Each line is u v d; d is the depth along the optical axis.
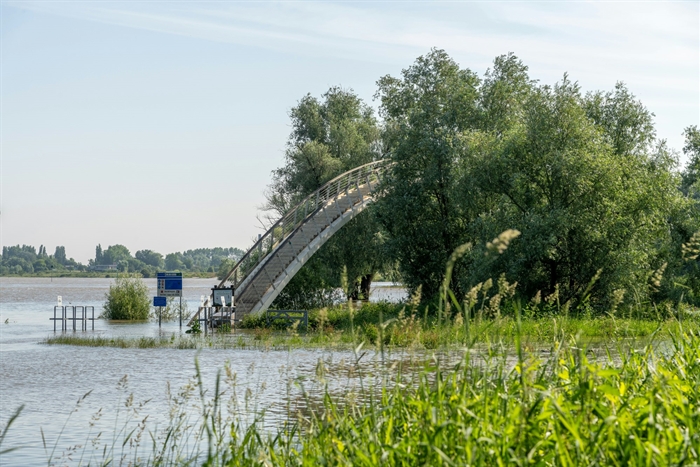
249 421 11.16
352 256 55.47
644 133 44.88
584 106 38.72
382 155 59.97
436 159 40.53
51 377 19.80
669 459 4.17
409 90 52.50
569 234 35.19
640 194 36.25
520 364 4.89
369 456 4.99
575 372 6.18
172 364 22.25
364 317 35.31
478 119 43.81
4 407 15.13
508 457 4.32
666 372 6.25
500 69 48.91
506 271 34.16
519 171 36.50
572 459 4.33
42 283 190.75
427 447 4.47
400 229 43.41
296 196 59.25
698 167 54.34
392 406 5.70
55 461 10.25
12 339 32.12
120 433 12.02
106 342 29.02
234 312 38.00
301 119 64.56
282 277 41.31
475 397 5.11
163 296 39.88
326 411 6.11
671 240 39.28
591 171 34.75
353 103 65.38
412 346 6.18
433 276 42.47
